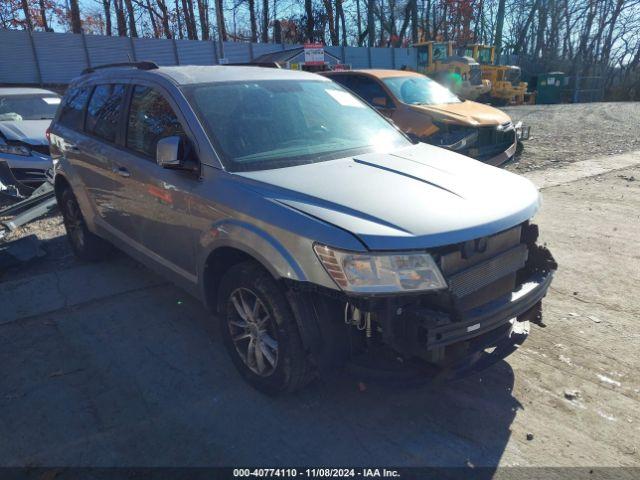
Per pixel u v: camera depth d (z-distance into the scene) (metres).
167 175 3.65
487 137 8.45
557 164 10.27
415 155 3.70
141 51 25.08
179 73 4.02
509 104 31.23
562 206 7.29
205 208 3.30
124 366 3.64
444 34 45.53
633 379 3.39
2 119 9.30
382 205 2.79
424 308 2.69
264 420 3.08
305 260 2.71
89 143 4.72
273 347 3.07
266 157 3.43
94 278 5.15
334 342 2.81
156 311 4.43
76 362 3.71
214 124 3.53
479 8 45.28
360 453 2.82
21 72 22.27
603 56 44.66
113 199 4.44
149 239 4.09
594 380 3.39
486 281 2.90
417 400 3.24
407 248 2.56
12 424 3.08
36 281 5.11
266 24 41.62
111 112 4.52
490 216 2.82
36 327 4.20
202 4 38.56
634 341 3.83
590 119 19.22
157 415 3.14
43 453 2.85
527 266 3.37
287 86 4.16
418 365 2.82
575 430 2.96
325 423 3.05
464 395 3.27
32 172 8.39
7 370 3.62
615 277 4.93
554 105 29.36
